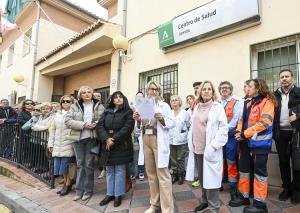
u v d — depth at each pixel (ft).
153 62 21.38
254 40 14.90
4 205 14.29
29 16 41.06
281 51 14.37
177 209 11.17
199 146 10.44
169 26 19.26
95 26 23.47
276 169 13.57
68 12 40.65
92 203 12.50
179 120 15.07
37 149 17.31
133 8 23.77
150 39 21.81
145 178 16.80
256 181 10.32
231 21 15.46
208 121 10.09
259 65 15.20
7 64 48.85
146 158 11.03
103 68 30.27
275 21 14.10
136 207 11.75
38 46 37.37
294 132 11.03
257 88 10.71
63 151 13.94
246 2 14.78
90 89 13.66
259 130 10.12
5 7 35.40
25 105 20.53
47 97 37.42
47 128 16.47
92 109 13.58
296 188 11.49
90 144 13.17
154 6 21.71
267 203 11.39
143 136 11.07
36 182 16.35
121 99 12.43
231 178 12.05
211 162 9.80
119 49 22.29
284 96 11.78
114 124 12.09
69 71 34.88
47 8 38.45
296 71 13.73
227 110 12.74
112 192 12.32
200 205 10.73
